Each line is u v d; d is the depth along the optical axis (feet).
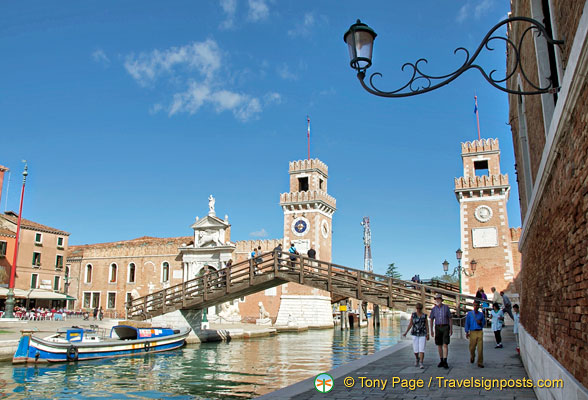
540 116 28.27
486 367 42.98
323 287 86.38
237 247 193.47
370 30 23.25
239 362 78.48
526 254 41.39
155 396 52.34
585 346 16.20
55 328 102.99
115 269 199.41
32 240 183.01
